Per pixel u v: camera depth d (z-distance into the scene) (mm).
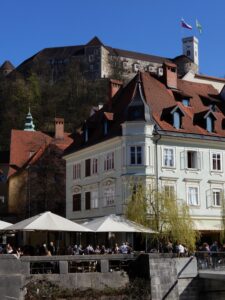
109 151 57969
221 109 64125
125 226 39625
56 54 183625
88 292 34250
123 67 181750
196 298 38250
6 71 186375
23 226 34844
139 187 48188
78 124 131000
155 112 57375
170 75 63469
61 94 144500
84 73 179125
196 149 57094
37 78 158500
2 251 38312
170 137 55312
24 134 96688
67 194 67062
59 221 35969
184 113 58031
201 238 55562
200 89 67125
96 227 38594
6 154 101250
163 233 44406
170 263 37594
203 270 38844
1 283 31500
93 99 142875
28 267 32625
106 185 57719
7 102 135625
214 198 57344
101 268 35250
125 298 35469
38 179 80188
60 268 33656
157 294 36469
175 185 55000
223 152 58781
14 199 87375
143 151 54000
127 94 61812
